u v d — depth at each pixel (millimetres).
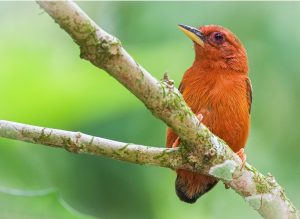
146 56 12453
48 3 6902
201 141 8289
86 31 7109
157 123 13070
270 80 14297
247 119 10695
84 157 13516
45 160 13172
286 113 14680
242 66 10992
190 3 14125
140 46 13461
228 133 10430
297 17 14000
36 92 10703
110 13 15430
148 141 13000
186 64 13172
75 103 10891
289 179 14844
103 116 11625
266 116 14766
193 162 8461
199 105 10469
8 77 10695
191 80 10758
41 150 13156
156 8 14242
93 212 13336
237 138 10508
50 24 14883
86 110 11109
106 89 10867
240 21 14055
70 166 13383
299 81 14156
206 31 11172
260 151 14859
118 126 12773
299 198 14688
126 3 14828
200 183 10594
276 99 14578
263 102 14602
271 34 14023
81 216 7941
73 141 8211
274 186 8820
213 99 10406
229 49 11000
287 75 14117
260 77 14227
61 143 8242
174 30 14000
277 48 14000
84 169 13500
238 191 8773
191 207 14703
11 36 12875
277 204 8781
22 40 11734
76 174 13422
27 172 12648
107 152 8312
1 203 7922
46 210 7961
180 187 10719
